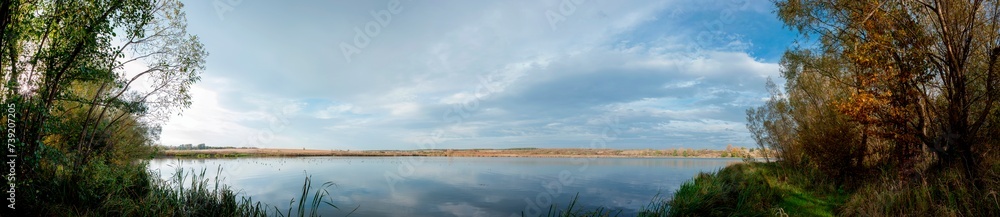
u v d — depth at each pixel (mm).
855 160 14414
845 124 13727
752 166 21359
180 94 13664
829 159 14055
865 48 10625
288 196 19016
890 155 13688
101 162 11734
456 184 25922
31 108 9781
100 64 11797
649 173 35250
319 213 14773
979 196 7965
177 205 9727
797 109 17719
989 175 8961
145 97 13453
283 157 74875
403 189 22781
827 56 13359
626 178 29484
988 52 9609
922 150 11891
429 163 56500
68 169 10477
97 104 12969
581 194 19828
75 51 10656
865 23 10609
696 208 10094
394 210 16078
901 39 10445
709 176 18203
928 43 10211
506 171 39062
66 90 11406
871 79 10828
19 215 8500
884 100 10758
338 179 28328
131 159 19891
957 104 9812
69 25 10305
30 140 10078
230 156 66250
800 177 15406
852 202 10016
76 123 13750
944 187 8852
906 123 10961
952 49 9719
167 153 62281
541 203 16984
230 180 25859
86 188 9859
